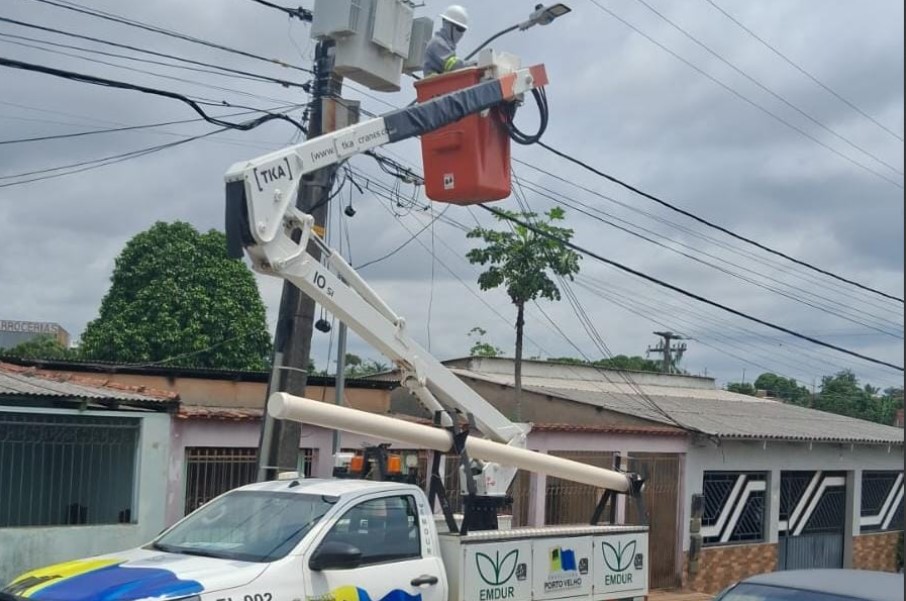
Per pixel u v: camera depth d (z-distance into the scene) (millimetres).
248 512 7812
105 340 30859
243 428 13969
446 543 8445
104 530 12492
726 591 7762
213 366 31125
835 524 23938
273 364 11016
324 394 16984
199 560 7062
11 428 12094
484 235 18656
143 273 31625
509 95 10070
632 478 10844
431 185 10148
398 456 9203
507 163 10312
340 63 11211
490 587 8516
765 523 21734
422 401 9844
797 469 22422
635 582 9844
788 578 7715
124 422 12977
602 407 20203
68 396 12258
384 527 7902
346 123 11914
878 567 24922
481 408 10219
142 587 6395
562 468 10219
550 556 9055
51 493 12469
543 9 11617
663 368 43781
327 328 11125
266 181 8359
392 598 7652
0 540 11664
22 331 65750
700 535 19875
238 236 8250
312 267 8789
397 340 9531
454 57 10438
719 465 20500
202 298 31328
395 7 11305
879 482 25344
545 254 18438
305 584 7051
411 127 9492
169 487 13234
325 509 7582
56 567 7062
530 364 25094
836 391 52312
